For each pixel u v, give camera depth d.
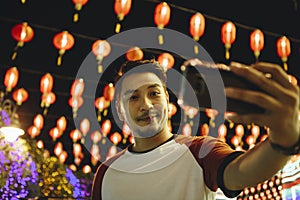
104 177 1.75
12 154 6.22
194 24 6.28
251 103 0.97
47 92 8.27
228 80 1.02
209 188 1.47
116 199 1.63
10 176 6.14
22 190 6.29
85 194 8.36
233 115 1.01
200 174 1.48
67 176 7.87
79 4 5.88
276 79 1.00
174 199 1.51
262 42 6.80
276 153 1.05
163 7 6.18
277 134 1.00
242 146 10.73
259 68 1.01
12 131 6.19
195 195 1.48
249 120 0.99
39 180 7.25
